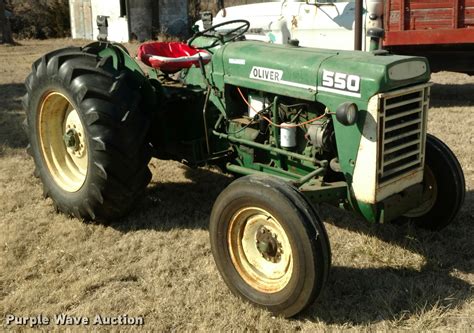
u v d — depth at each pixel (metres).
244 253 3.07
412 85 3.14
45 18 23.28
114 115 3.66
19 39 22.06
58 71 3.88
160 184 4.88
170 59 4.13
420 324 2.79
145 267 3.43
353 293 3.12
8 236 3.80
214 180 4.98
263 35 8.50
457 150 5.57
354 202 3.19
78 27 22.28
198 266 3.45
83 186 3.88
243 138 3.70
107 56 3.92
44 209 4.32
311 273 2.66
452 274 3.31
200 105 4.00
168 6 20.17
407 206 3.31
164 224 4.04
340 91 3.08
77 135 4.08
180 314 2.93
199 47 4.24
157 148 4.36
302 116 3.39
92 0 21.00
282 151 3.42
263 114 3.55
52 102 4.11
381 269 3.37
